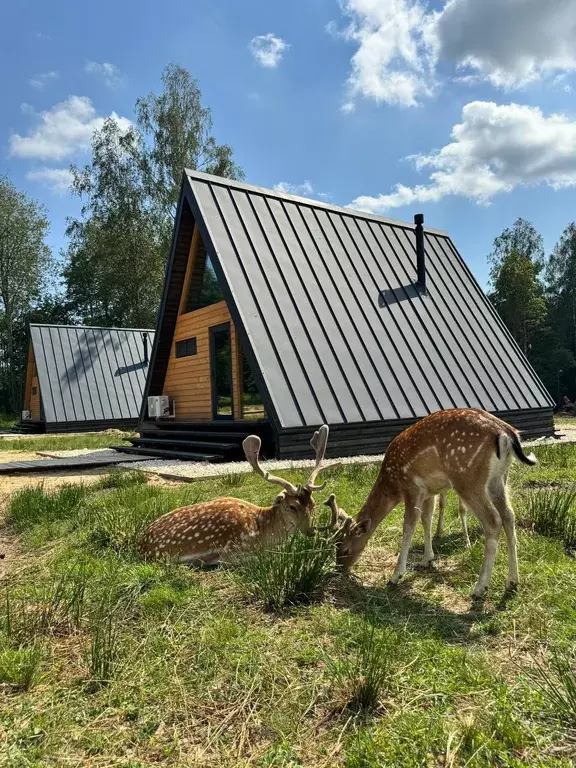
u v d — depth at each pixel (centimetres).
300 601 381
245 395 1313
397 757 223
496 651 309
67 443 1908
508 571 389
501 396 1378
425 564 458
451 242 1780
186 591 396
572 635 321
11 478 1047
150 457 1333
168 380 1695
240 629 338
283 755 228
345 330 1253
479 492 389
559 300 5300
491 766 219
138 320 4156
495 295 4931
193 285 1533
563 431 1753
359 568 457
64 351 2814
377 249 1526
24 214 4650
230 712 257
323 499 683
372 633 304
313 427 1072
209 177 1344
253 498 708
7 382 4894
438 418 419
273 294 1209
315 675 285
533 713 248
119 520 548
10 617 354
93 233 4141
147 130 3731
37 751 233
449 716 248
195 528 468
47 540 550
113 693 273
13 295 4684
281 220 1382
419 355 1324
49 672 295
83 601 378
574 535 501
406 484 432
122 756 231
